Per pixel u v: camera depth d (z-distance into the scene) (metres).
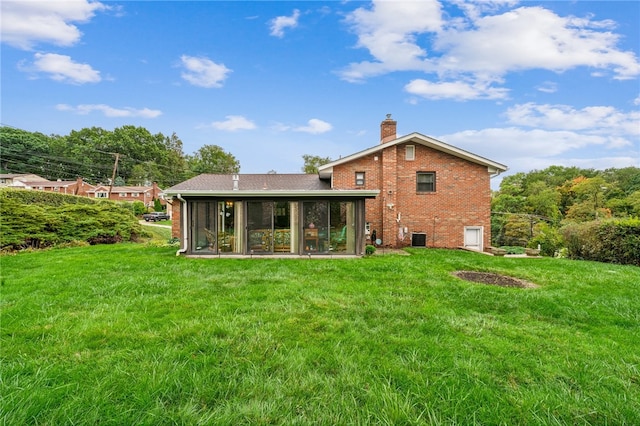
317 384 2.86
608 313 4.91
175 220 15.51
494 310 5.01
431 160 13.64
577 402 2.67
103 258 9.46
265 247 10.68
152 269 7.76
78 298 5.21
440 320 4.45
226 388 2.78
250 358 3.29
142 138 71.81
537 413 2.53
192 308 4.80
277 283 6.46
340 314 4.65
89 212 14.59
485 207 13.65
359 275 7.32
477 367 3.16
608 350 3.61
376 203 13.66
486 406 2.60
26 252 11.21
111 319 4.29
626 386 2.92
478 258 10.31
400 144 13.63
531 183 41.53
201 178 16.55
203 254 10.60
